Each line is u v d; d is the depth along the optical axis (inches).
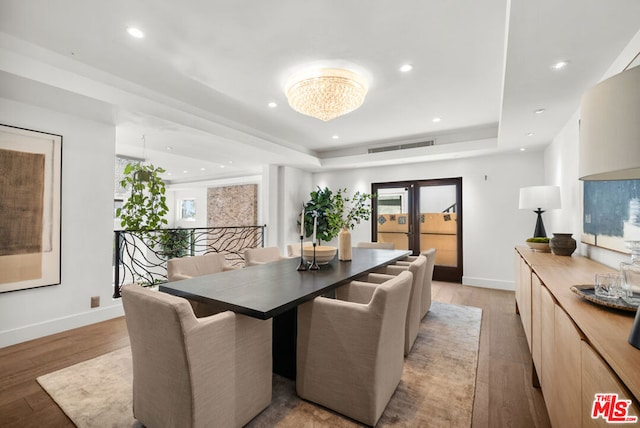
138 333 57.0
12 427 64.1
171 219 418.9
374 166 236.1
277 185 236.2
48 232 112.3
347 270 96.2
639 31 65.4
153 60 98.9
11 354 97.0
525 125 131.7
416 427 63.9
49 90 96.0
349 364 64.4
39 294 111.1
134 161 247.1
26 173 107.2
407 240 227.5
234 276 87.2
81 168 121.7
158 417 56.3
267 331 67.3
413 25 81.5
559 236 109.6
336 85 104.6
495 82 116.3
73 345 103.7
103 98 104.7
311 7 74.4
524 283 103.8
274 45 90.7
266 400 67.5
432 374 85.5
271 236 231.0
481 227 198.8
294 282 79.3
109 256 130.6
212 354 54.1
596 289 53.5
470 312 141.7
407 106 142.4
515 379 83.7
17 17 77.0
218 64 101.7
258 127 175.5
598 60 78.0
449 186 212.5
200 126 142.1
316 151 242.4
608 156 31.0
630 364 30.8
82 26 81.1
